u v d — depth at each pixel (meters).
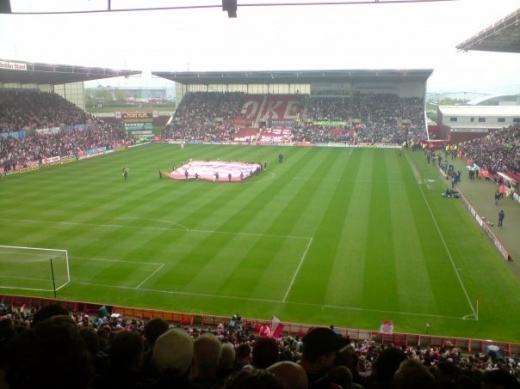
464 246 35.78
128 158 78.00
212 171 64.00
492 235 36.72
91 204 47.34
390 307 26.36
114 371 4.80
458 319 25.05
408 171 65.81
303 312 25.92
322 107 106.12
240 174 62.03
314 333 4.62
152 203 47.72
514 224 41.31
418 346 20.88
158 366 4.68
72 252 34.25
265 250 34.66
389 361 5.23
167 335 4.81
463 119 97.44
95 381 4.82
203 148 89.94
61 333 3.24
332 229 39.47
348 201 48.69
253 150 86.75
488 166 62.12
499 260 32.97
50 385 3.00
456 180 55.19
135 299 27.44
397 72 93.56
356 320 25.06
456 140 92.25
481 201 49.38
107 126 99.94
